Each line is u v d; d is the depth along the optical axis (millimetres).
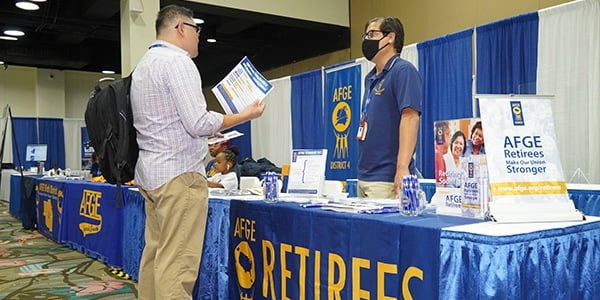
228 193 2627
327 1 7121
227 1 6352
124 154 1876
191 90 1776
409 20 6391
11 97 12242
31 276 3889
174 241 1823
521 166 1399
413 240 1349
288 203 1984
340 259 1604
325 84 6180
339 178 5918
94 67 10945
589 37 3963
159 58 1822
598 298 1364
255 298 2055
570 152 4078
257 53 9547
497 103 1434
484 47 4617
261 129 7539
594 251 1367
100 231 4309
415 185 1550
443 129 1587
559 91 4133
